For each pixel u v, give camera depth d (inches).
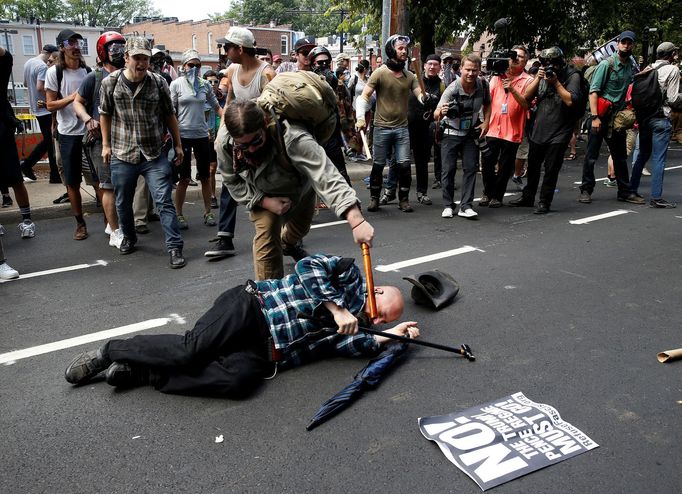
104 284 193.2
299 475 101.4
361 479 100.3
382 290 138.5
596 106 298.0
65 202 295.3
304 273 127.5
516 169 353.7
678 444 108.7
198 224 271.7
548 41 566.9
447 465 103.7
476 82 266.5
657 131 292.0
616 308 169.6
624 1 603.5
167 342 123.0
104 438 111.9
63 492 97.8
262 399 124.2
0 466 104.3
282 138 136.0
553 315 164.9
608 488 97.7
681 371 134.6
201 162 264.2
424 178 311.4
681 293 181.0
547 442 108.6
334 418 117.6
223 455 106.7
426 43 542.0
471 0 515.2
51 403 123.8
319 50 289.4
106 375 126.6
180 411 120.3
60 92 239.6
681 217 278.2
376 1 572.1
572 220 273.1
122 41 222.7
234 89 211.5
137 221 253.3
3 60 218.4
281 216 155.4
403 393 126.1
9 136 236.4
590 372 134.1
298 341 130.3
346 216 131.0
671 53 307.4
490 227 260.5
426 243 235.1
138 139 208.1
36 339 153.6
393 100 278.8
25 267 212.1
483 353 143.1
